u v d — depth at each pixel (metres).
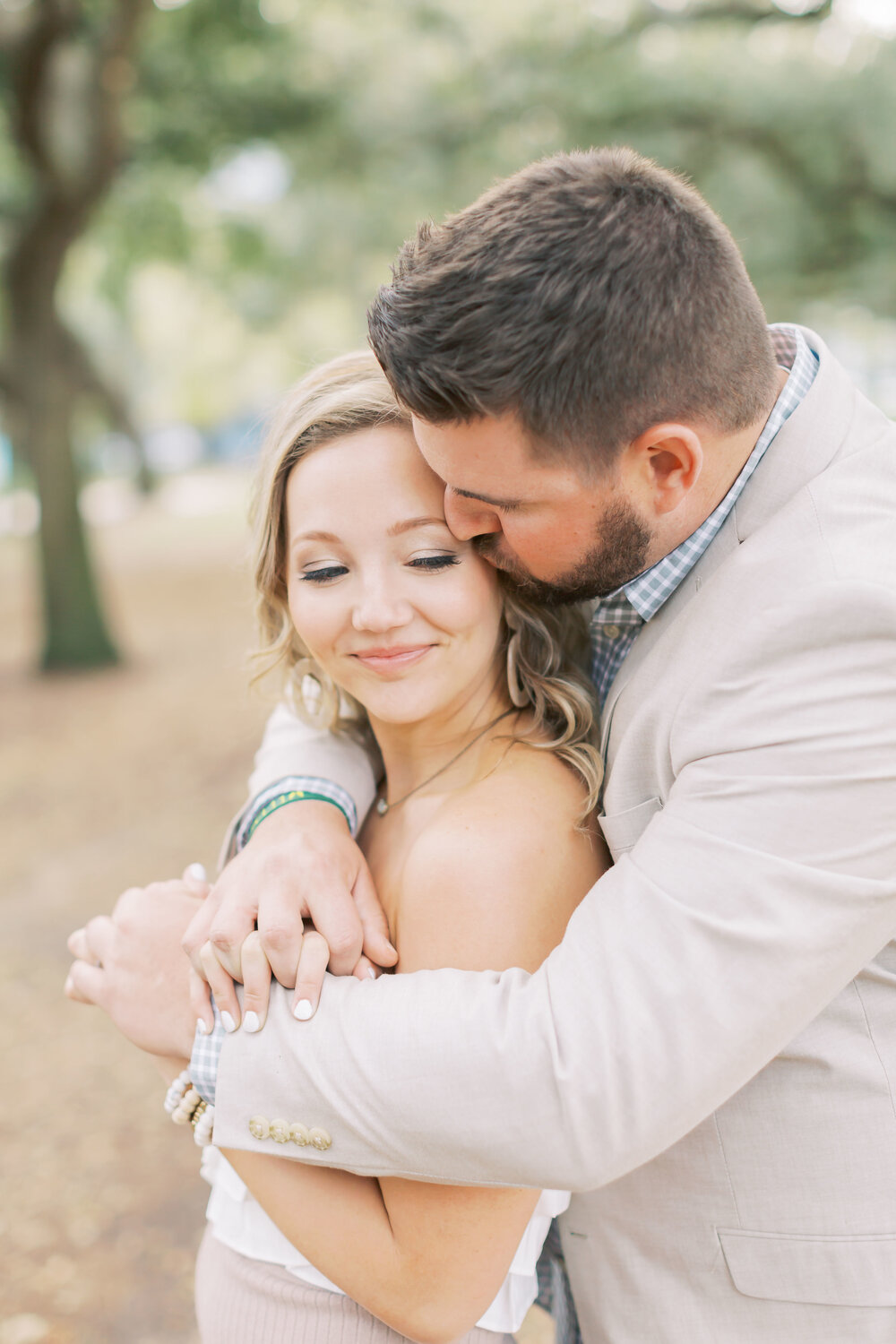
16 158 9.24
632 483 1.09
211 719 7.91
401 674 1.22
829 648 1.02
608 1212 1.25
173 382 40.91
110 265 12.57
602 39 8.68
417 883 1.16
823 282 9.87
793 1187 1.14
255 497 1.33
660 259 1.02
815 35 8.84
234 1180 1.31
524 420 1.03
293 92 8.92
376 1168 1.03
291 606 1.25
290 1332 1.21
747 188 8.74
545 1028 0.98
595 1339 1.29
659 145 8.51
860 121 8.38
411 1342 1.20
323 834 1.27
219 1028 1.17
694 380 1.05
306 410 1.21
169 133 8.93
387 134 9.19
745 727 1.03
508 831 1.16
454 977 1.06
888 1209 1.12
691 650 1.12
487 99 8.88
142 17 7.52
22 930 4.54
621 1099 0.96
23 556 22.00
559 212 1.02
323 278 12.66
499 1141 0.97
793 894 0.97
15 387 9.81
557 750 1.27
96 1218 2.86
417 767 1.37
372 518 1.17
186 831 5.62
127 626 12.59
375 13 9.33
